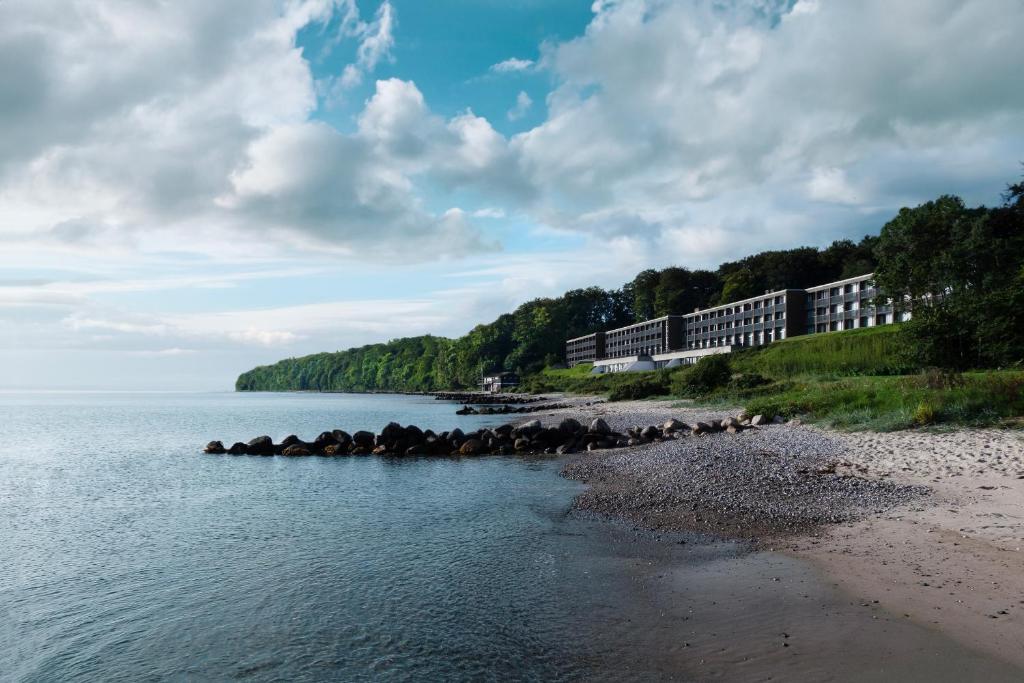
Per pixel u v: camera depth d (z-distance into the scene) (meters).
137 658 7.57
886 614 6.96
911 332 35.44
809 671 5.85
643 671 6.32
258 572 10.73
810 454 18.11
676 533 11.55
